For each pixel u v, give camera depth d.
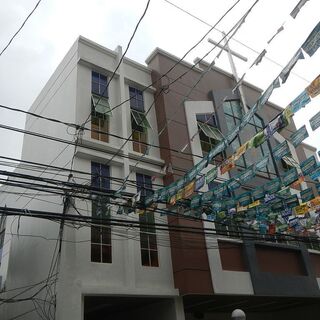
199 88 18.66
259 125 19.91
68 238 11.98
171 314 13.48
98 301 13.52
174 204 12.01
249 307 18.67
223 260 14.61
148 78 17.73
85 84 15.48
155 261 13.74
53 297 11.91
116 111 15.76
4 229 18.98
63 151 14.70
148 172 15.12
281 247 16.61
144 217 14.09
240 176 10.35
